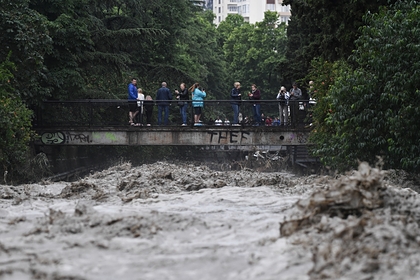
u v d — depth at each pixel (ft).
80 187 73.31
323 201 36.52
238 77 394.93
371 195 36.83
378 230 29.68
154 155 199.72
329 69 119.75
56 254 31.73
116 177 92.48
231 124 143.74
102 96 171.32
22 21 132.36
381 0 116.57
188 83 207.92
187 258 30.86
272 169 192.03
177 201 57.82
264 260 29.96
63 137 142.92
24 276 27.63
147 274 28.07
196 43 290.97
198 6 292.40
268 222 41.32
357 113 93.71
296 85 148.05
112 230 37.32
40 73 135.64
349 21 121.39
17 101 127.44
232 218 44.04
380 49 91.04
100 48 177.47
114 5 196.65
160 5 221.46
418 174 90.43
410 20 89.35
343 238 30.58
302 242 32.09
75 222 38.83
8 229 40.93
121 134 142.72
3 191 72.08
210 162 207.00
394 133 87.30
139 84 203.10
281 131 143.02
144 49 213.46
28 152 132.98
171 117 145.59
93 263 30.01
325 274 26.17
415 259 26.94
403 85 87.35
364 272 25.89
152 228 37.68
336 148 98.12
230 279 27.17
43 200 62.59
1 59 131.44
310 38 157.07
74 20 150.20
